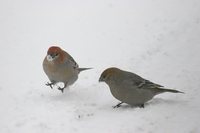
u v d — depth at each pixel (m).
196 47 15.34
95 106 11.30
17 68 14.14
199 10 18.41
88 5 18.89
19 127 10.02
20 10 18.72
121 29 16.83
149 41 15.88
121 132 9.61
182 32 16.61
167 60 14.44
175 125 10.02
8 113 10.88
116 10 18.41
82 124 10.09
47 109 10.88
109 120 10.23
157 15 18.00
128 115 10.43
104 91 12.38
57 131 9.76
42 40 16.12
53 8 18.73
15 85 12.90
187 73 13.38
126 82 10.66
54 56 11.41
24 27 17.27
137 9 18.53
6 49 15.60
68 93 12.16
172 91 11.00
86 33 16.58
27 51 15.38
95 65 14.19
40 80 13.20
